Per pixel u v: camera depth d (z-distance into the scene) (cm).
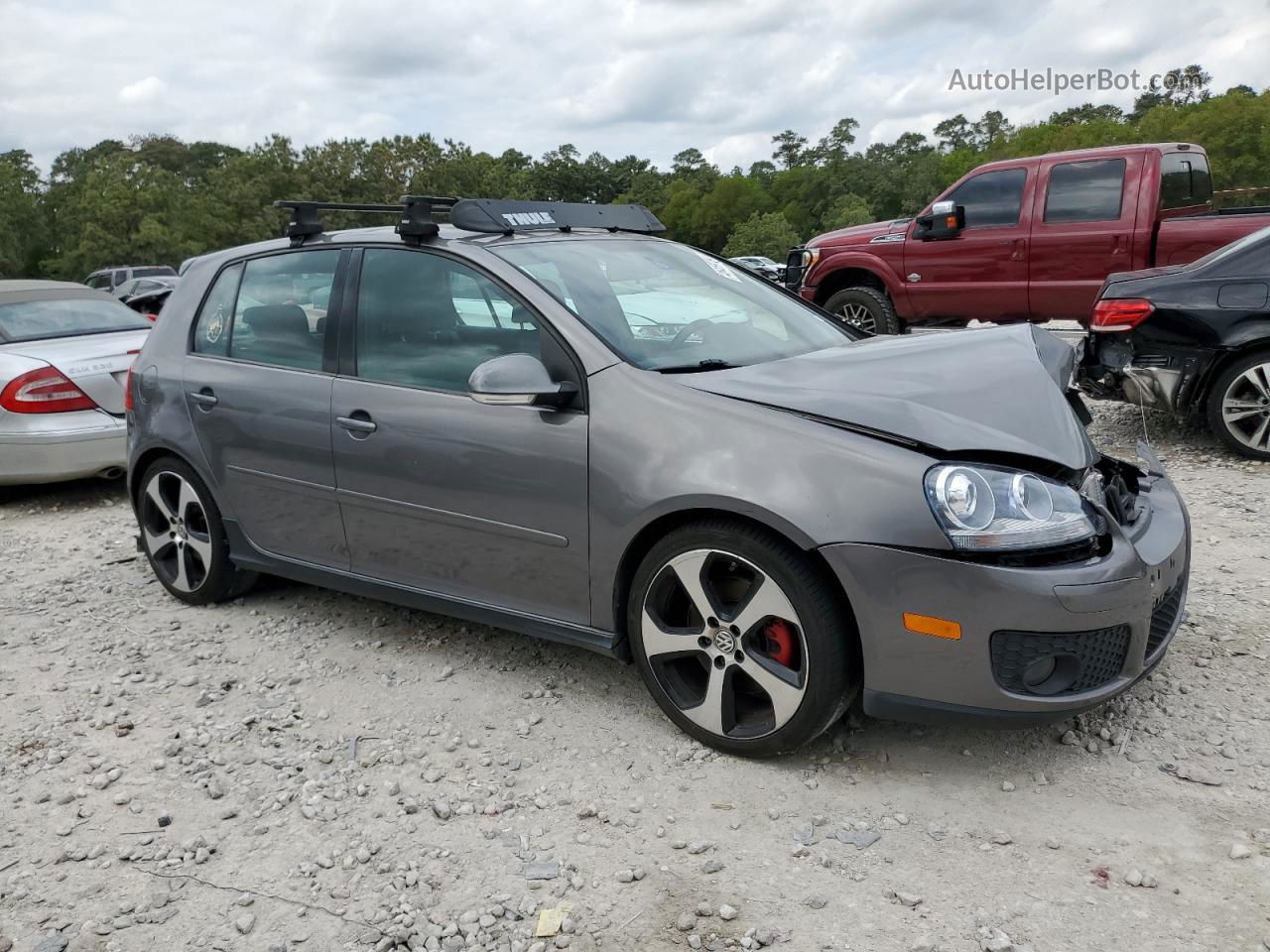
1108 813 270
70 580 518
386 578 382
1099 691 273
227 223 8944
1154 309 634
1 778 319
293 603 462
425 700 358
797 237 12350
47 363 662
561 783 299
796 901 242
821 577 279
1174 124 8662
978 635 264
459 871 261
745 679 309
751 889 248
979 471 269
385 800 296
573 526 320
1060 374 331
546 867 260
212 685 379
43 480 666
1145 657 288
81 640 432
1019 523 263
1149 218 838
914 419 282
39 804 303
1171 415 659
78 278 7744
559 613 335
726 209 14488
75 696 377
